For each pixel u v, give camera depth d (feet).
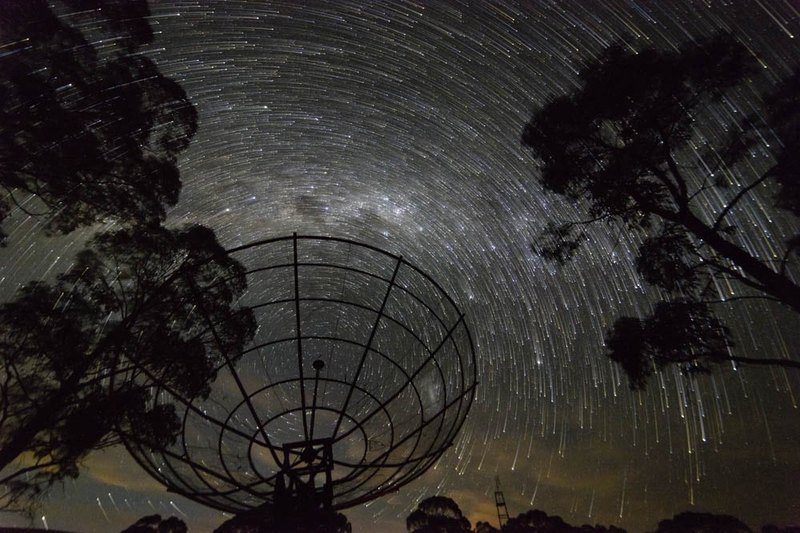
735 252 18.94
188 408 9.75
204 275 23.73
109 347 20.74
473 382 9.77
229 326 22.75
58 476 22.27
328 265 10.51
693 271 20.47
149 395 13.15
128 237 24.30
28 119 19.85
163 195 24.85
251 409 9.66
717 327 19.49
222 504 8.38
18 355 21.61
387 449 10.36
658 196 20.76
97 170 22.41
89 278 23.66
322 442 8.78
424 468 8.51
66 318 22.58
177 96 23.95
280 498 7.92
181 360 13.94
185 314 20.56
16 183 20.76
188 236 24.99
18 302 22.17
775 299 19.66
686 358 19.45
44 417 20.83
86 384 21.52
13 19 19.34
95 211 23.72
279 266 10.41
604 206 21.72
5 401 20.85
